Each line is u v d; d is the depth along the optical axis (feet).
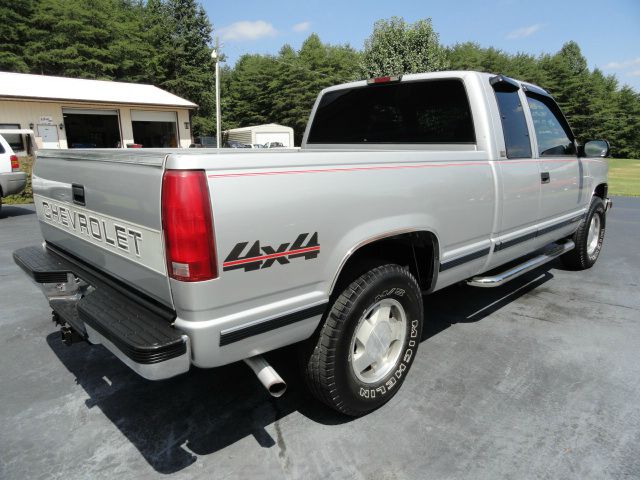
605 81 215.72
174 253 5.97
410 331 9.14
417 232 9.23
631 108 192.65
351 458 7.60
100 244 7.90
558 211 14.61
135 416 8.81
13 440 8.09
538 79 185.68
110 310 7.00
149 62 136.67
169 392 9.66
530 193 12.52
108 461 7.58
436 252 9.50
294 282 6.97
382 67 64.23
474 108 11.09
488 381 9.98
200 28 152.05
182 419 8.72
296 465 7.45
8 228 27.35
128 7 157.89
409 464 7.45
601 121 185.68
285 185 6.61
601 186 18.53
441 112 11.78
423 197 8.88
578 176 15.58
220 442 8.04
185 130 92.53
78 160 8.16
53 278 9.01
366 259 8.55
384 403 9.07
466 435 8.18
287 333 7.13
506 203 11.46
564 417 8.70
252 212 6.28
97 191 7.63
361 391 8.33
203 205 5.84
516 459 7.56
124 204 6.90
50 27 119.65
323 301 7.45
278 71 188.34
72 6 118.21
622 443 7.97
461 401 9.23
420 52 63.62
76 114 78.18
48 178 9.59
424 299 15.24
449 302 14.92
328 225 7.25
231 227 6.10
